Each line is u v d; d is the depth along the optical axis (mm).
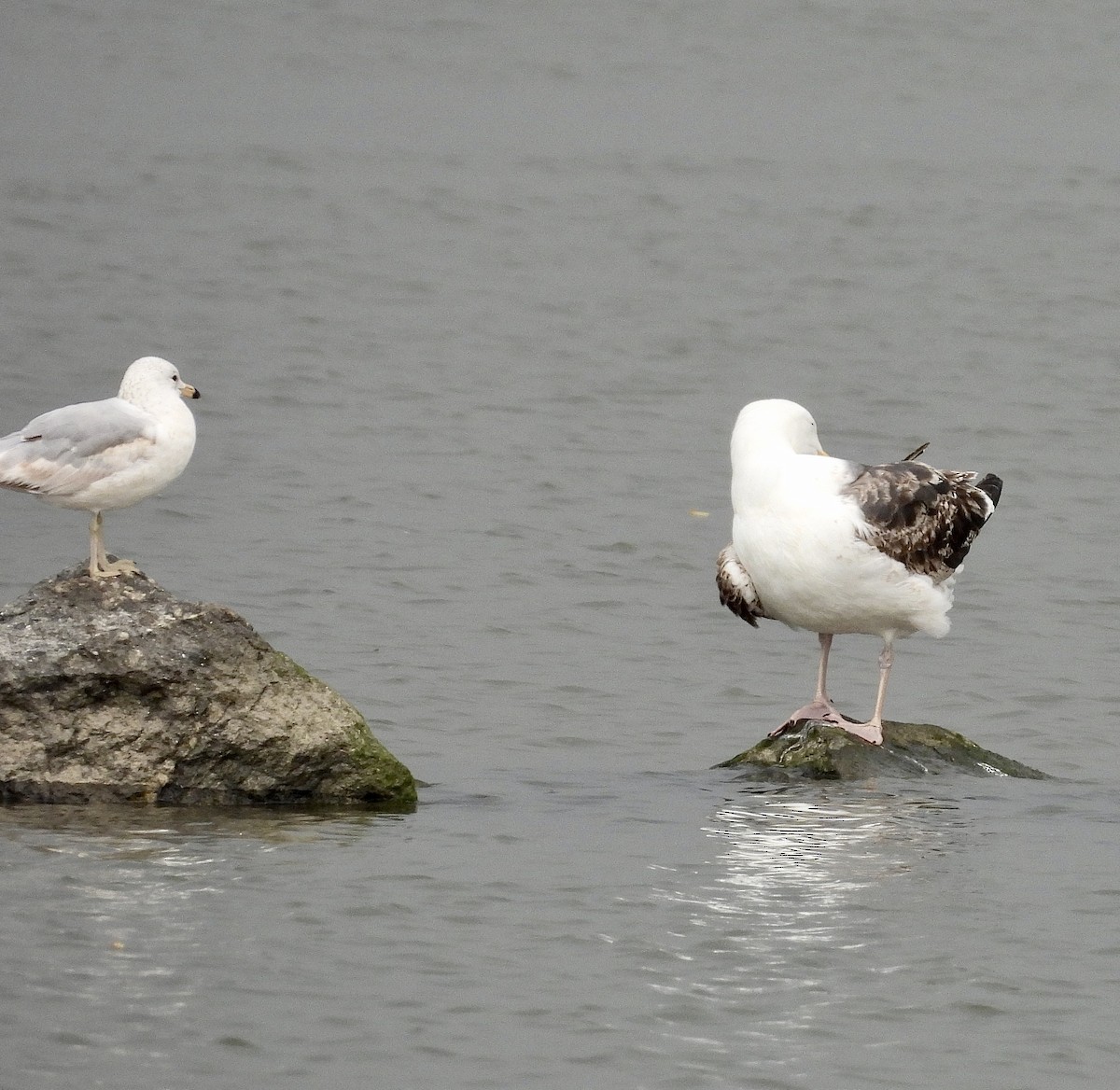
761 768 13578
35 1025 8648
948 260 38219
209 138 50031
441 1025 8852
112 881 10539
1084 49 58344
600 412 28125
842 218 41625
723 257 38656
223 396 28375
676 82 55906
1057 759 15164
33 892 10289
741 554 13250
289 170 46500
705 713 16094
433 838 11703
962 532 13195
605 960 9672
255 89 55875
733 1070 8523
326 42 60594
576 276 37188
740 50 58812
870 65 57250
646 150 48500
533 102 54125
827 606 13094
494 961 9617
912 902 10641
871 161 47281
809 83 55625
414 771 13844
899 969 9688
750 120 51812
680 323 33781
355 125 51719
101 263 37562
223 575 19625
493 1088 8266
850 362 31344
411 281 36719
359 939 9844
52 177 45125
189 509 22141
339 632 17953
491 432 26656
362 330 33062
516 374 30281
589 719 15727
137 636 12117
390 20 62656
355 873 10891
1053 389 29656
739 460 13172
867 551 12742
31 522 21219
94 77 57062
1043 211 42281
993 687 17172
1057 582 20391
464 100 54406
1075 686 17219
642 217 42000
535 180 45469
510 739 15016
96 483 11867
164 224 41062
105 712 12172
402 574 20000
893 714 16375
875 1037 8906
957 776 13453
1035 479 24875
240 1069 8328
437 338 32656
